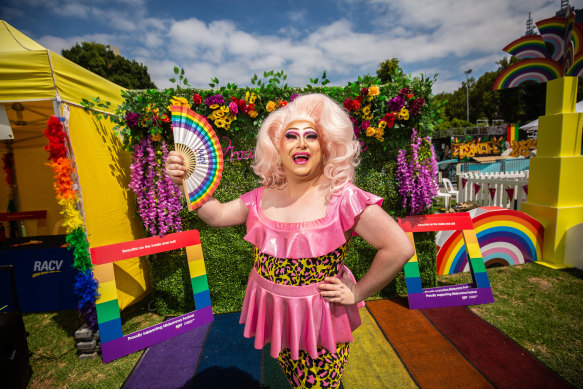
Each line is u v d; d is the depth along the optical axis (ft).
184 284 11.16
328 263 4.10
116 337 8.84
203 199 5.04
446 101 10.36
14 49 8.67
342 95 10.61
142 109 9.85
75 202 9.05
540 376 7.43
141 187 10.21
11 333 7.34
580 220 13.84
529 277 12.75
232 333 9.83
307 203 4.31
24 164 16.06
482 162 55.21
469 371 7.71
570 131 13.64
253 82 10.33
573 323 9.52
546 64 14.34
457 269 13.46
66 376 8.14
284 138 4.32
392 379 7.55
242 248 11.13
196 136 4.95
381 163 11.28
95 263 8.79
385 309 10.87
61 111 8.81
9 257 11.73
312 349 3.90
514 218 13.87
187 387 7.58
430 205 11.07
